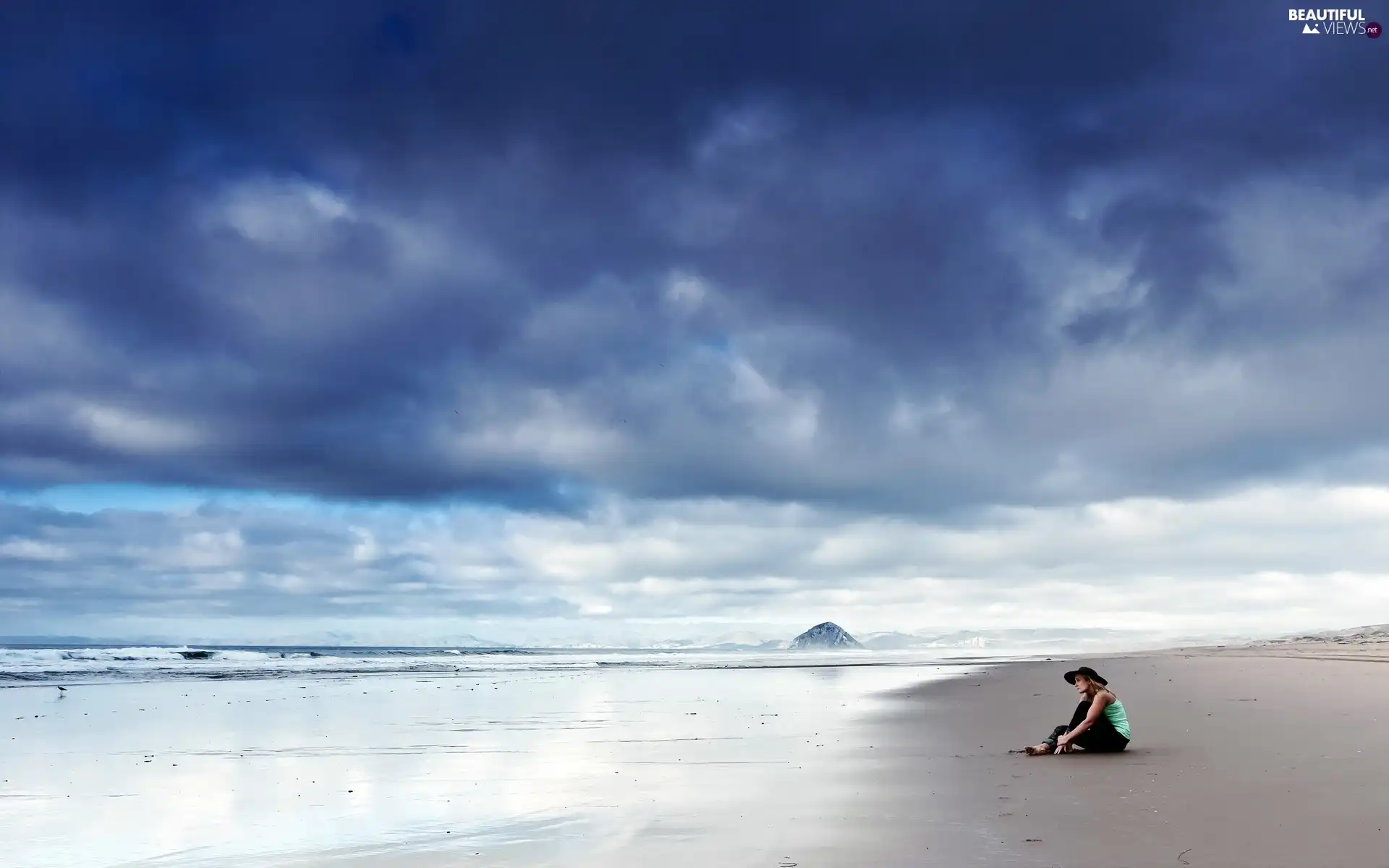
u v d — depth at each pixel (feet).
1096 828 23.67
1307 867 19.57
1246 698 63.41
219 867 22.45
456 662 178.60
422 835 25.34
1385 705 57.62
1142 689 73.97
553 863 21.77
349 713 66.23
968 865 20.27
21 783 35.91
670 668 152.66
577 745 46.29
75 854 24.18
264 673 131.03
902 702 70.59
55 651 161.68
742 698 77.87
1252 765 33.94
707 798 30.14
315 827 26.78
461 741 48.49
